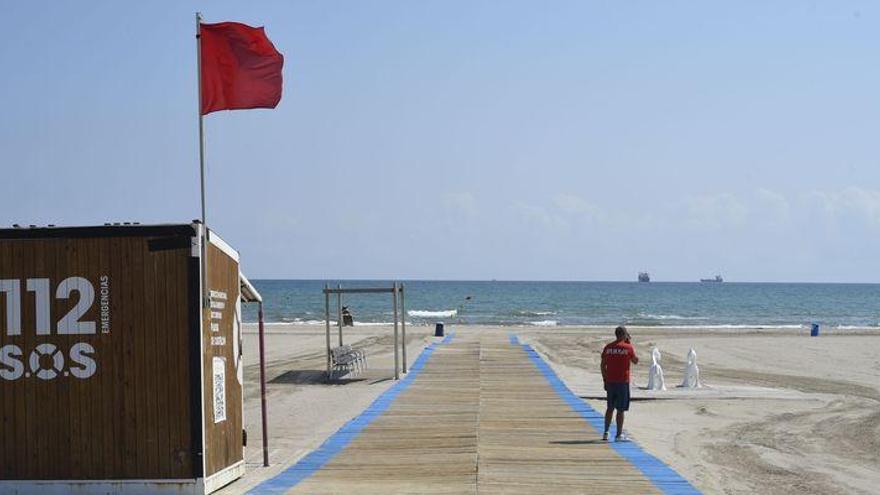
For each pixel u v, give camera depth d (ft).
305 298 411.34
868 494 41.29
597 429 53.26
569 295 473.26
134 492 36.42
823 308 351.67
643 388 79.51
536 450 45.85
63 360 36.91
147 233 36.81
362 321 249.34
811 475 45.32
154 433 36.47
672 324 246.06
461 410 60.95
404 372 88.43
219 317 39.22
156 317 36.63
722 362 111.34
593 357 114.42
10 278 37.11
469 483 37.96
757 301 414.82
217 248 39.11
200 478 36.35
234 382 41.14
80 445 36.70
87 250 36.96
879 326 238.07
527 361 98.43
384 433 51.39
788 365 108.37
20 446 36.88
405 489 37.01
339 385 81.56
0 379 37.09
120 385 36.70
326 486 37.81
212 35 39.75
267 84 40.09
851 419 65.16
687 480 39.60
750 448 52.75
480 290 565.12
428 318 265.75
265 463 44.45
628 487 37.32
